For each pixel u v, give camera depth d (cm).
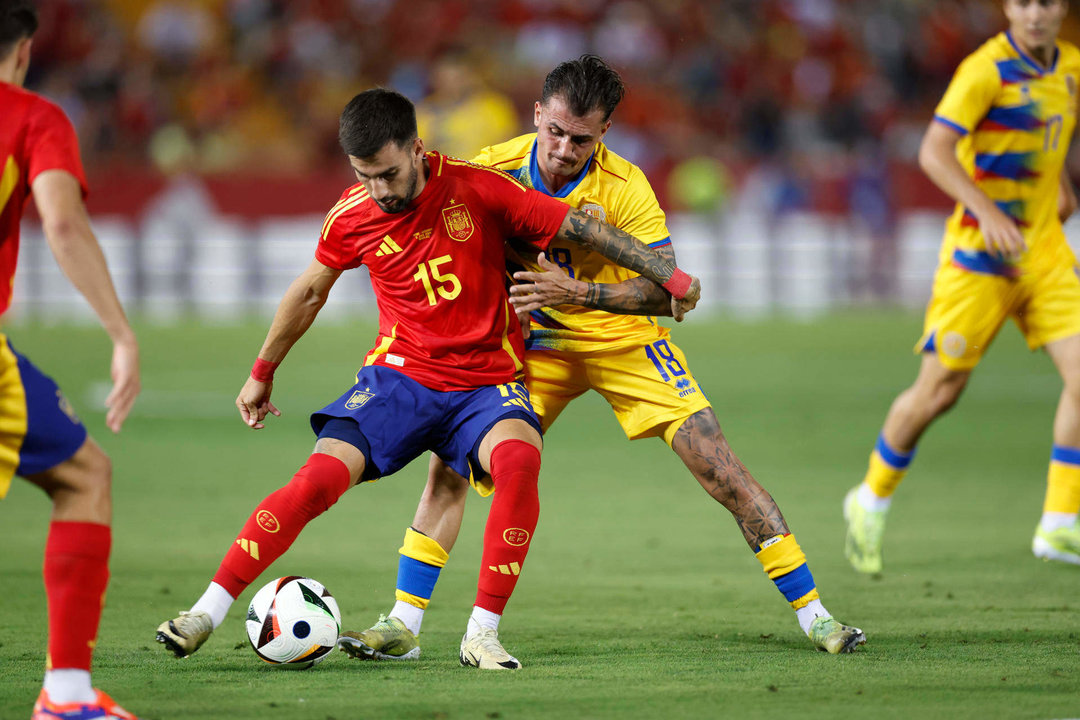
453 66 6706
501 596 1549
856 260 8050
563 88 1582
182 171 7956
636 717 1258
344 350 6028
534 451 1557
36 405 1180
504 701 1327
